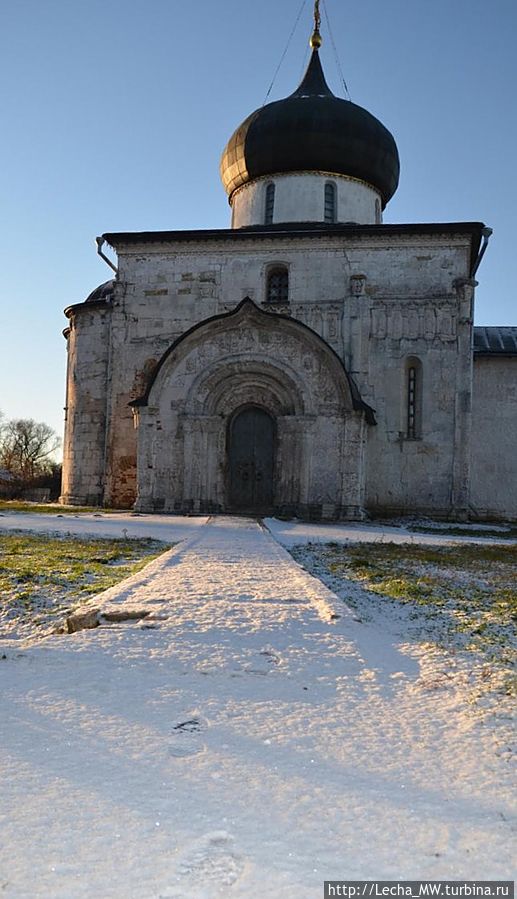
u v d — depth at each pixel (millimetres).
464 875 2967
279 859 3045
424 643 6777
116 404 28844
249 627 6945
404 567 12344
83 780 3721
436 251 27516
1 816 3348
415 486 26875
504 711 4867
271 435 26719
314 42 33562
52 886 2840
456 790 3717
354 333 27375
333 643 6500
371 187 31656
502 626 7555
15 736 4285
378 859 3066
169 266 28906
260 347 25812
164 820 3330
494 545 17219
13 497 55500
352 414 24984
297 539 16891
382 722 4656
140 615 7320
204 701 4938
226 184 32875
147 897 2781
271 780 3762
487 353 30359
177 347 26078
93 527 18750
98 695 5023
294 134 30094
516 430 30250
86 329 30656
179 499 25797
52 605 8234
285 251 28281
